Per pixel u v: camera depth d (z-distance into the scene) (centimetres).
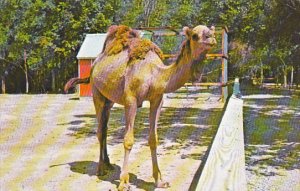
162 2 2617
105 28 2298
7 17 2345
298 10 1605
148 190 484
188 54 418
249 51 2558
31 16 2275
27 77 2445
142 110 1275
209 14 2422
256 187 485
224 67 1480
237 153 190
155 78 455
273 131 881
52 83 2466
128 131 475
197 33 404
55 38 2278
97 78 507
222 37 1483
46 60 2336
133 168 582
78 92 1852
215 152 187
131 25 2428
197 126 962
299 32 1822
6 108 1418
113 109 1326
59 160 647
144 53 464
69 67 2366
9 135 882
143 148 722
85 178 541
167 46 1777
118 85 476
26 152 712
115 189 491
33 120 1109
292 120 1050
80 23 2253
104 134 553
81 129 951
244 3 2312
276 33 1945
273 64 2733
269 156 644
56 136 866
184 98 1692
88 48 1748
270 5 1850
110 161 627
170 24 2536
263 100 1645
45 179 540
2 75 2464
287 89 2378
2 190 497
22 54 2348
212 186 149
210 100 1590
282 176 532
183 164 602
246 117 1103
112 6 2339
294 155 651
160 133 872
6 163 630
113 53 488
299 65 2123
